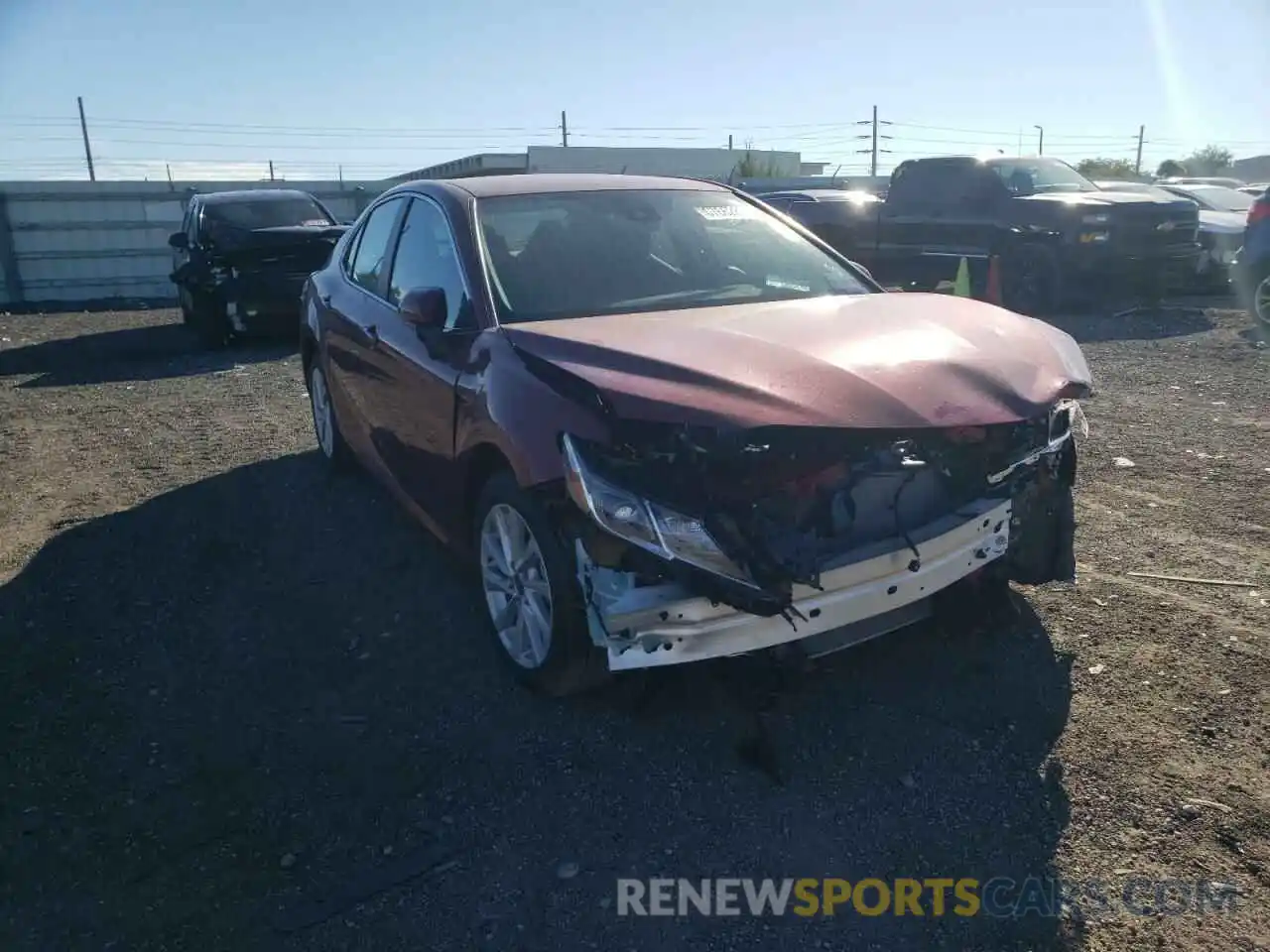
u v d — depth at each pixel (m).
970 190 14.37
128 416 9.05
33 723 3.81
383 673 4.08
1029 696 3.69
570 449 3.21
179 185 24.59
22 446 8.08
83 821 3.22
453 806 3.23
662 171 34.06
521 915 2.77
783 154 38.41
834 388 3.17
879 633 3.49
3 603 4.92
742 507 3.17
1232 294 15.73
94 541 5.71
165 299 23.78
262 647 4.36
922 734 3.50
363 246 5.77
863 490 3.38
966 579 3.79
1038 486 3.77
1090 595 4.46
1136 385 8.77
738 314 3.99
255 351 12.70
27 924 2.79
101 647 4.43
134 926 2.78
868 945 2.63
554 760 3.45
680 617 3.11
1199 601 4.37
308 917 2.79
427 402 4.25
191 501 6.38
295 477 6.75
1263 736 3.40
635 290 4.34
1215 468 6.18
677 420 3.05
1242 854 2.87
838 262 4.89
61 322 18.23
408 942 2.69
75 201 23.75
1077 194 13.77
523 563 3.73
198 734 3.71
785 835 3.05
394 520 5.77
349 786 3.36
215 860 3.03
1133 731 3.46
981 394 3.28
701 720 3.64
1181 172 56.78
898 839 3.01
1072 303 14.62
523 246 4.43
